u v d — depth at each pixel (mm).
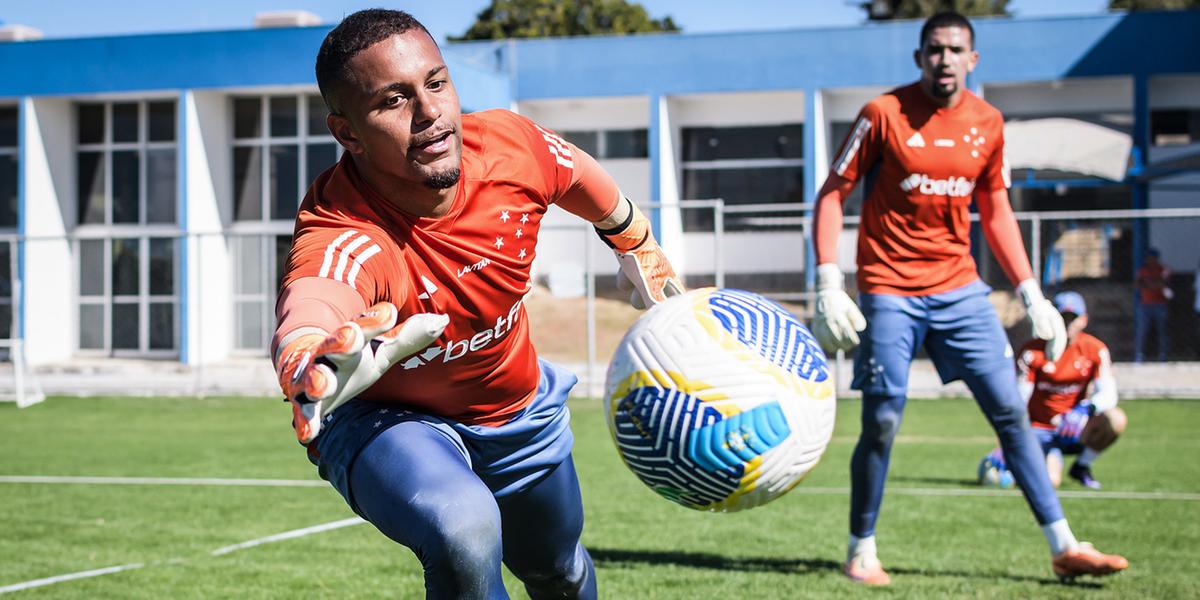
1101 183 20672
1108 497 8336
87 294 23672
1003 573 5715
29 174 23469
